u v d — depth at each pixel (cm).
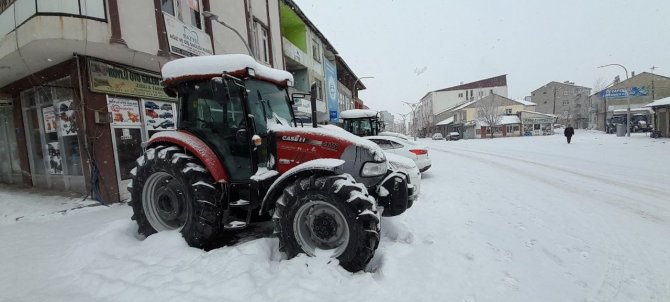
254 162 383
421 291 285
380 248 376
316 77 2188
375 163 363
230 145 407
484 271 332
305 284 284
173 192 418
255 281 294
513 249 390
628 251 385
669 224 483
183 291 282
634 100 4453
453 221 501
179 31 836
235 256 334
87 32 624
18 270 348
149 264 338
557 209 573
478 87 7150
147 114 848
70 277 328
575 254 377
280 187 358
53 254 391
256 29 1391
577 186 780
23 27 618
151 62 797
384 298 271
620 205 596
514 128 4938
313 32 2155
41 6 597
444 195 700
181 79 413
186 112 432
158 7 769
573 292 296
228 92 373
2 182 1084
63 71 731
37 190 862
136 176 425
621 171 991
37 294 296
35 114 891
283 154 380
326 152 363
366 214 313
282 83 454
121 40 667
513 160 1388
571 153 1582
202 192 371
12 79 875
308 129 383
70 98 753
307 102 1891
